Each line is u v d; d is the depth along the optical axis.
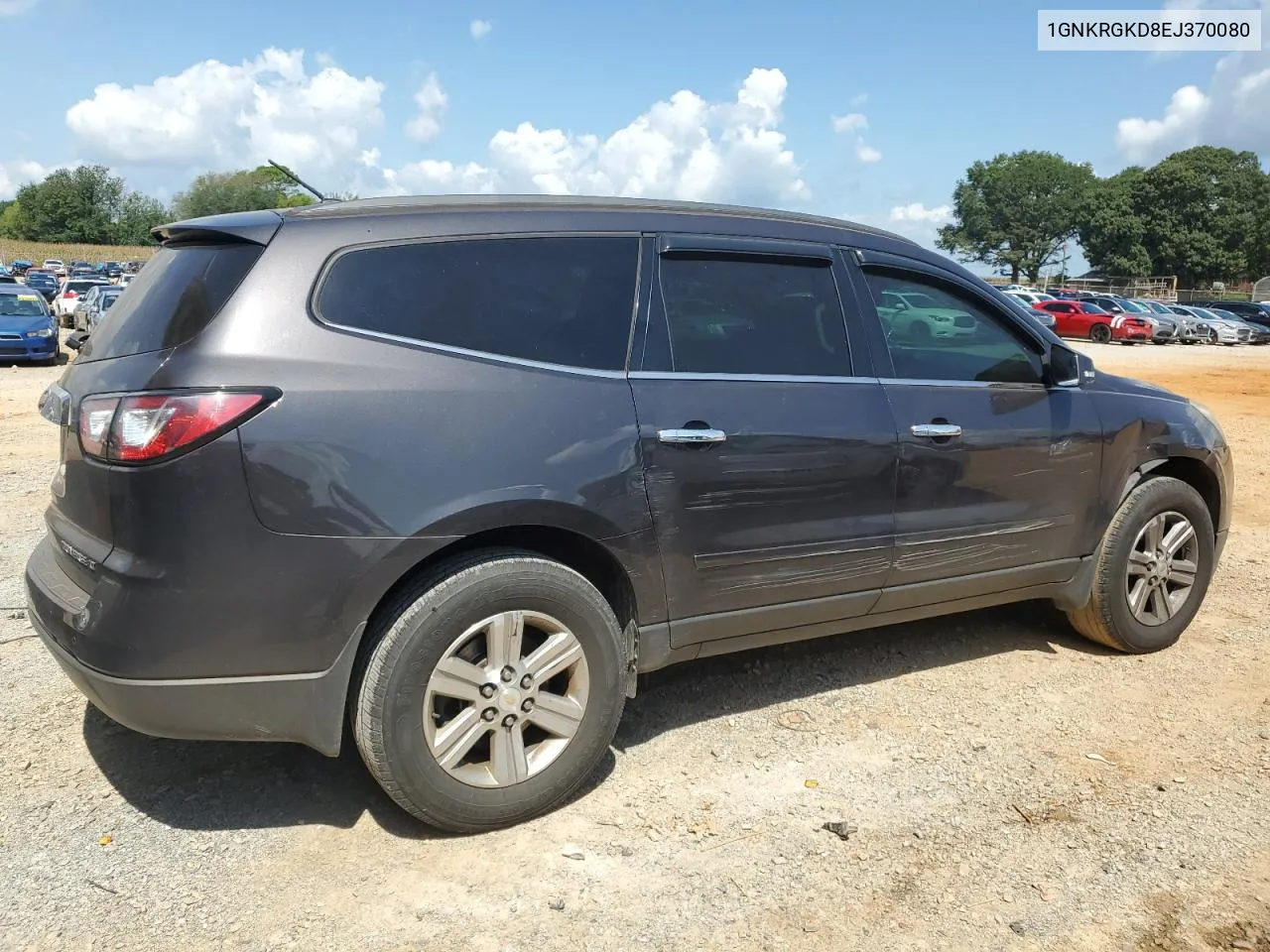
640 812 3.09
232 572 2.59
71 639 2.68
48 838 2.87
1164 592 4.49
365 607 2.71
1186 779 3.34
